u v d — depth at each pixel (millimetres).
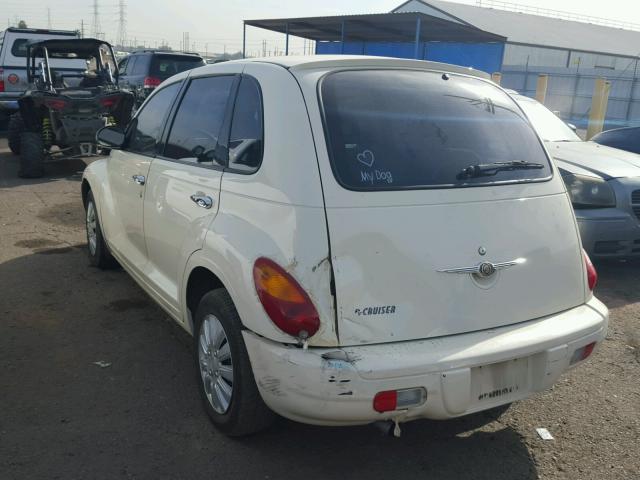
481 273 2748
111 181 4930
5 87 13438
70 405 3412
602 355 4281
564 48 36125
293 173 2686
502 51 25000
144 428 3219
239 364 2852
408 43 26984
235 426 2998
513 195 2963
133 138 4609
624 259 6070
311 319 2510
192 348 4160
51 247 6414
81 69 12648
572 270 3082
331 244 2545
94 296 5059
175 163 3742
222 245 2883
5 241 6574
